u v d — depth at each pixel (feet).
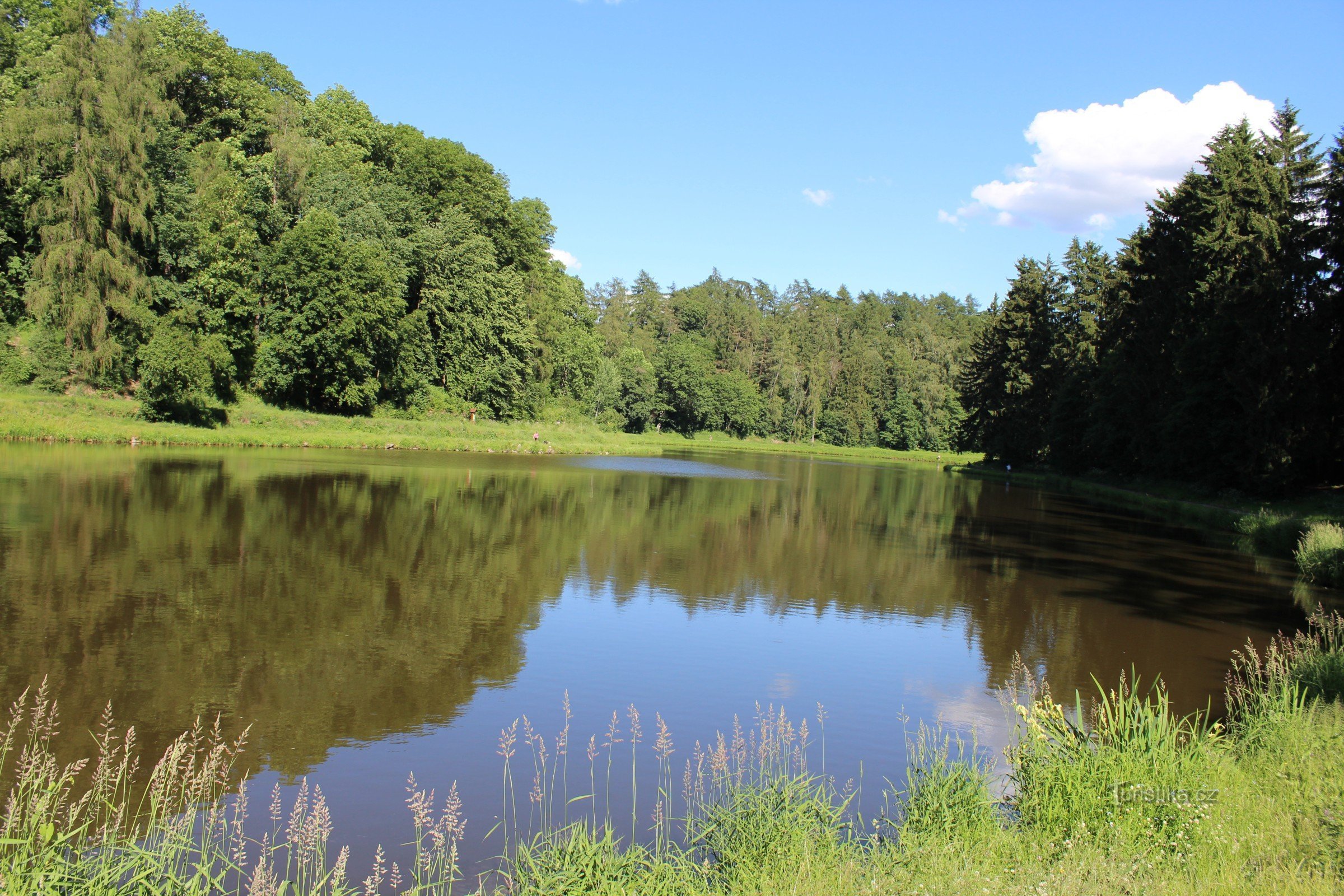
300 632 47.11
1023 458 246.47
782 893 19.12
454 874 24.43
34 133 140.87
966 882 18.92
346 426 182.70
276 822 27.35
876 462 317.22
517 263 262.06
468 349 222.07
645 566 72.90
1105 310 221.66
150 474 103.55
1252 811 23.32
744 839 22.80
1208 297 141.79
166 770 26.45
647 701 40.45
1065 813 23.22
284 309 182.19
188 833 22.76
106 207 150.10
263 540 69.92
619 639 50.67
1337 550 77.82
